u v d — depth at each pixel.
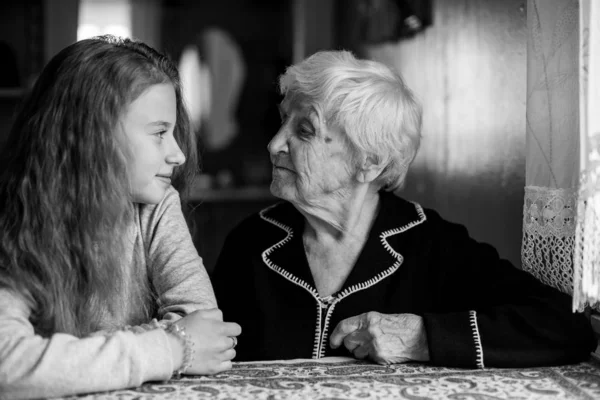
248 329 1.68
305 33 5.37
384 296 1.63
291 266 1.68
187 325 1.32
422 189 2.79
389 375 1.35
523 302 1.50
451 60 2.54
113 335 1.21
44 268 1.28
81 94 1.32
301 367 1.42
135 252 1.47
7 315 1.22
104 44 1.38
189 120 1.58
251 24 5.52
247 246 1.75
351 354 1.60
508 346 1.41
